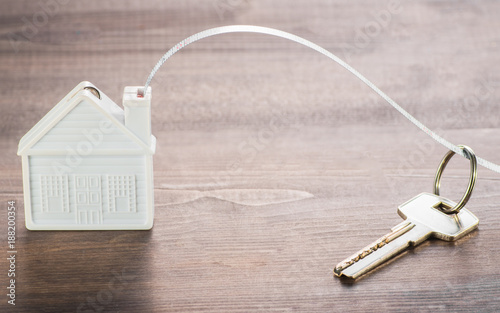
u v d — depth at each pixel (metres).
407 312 0.70
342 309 0.70
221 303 0.71
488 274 0.76
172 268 0.76
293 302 0.71
